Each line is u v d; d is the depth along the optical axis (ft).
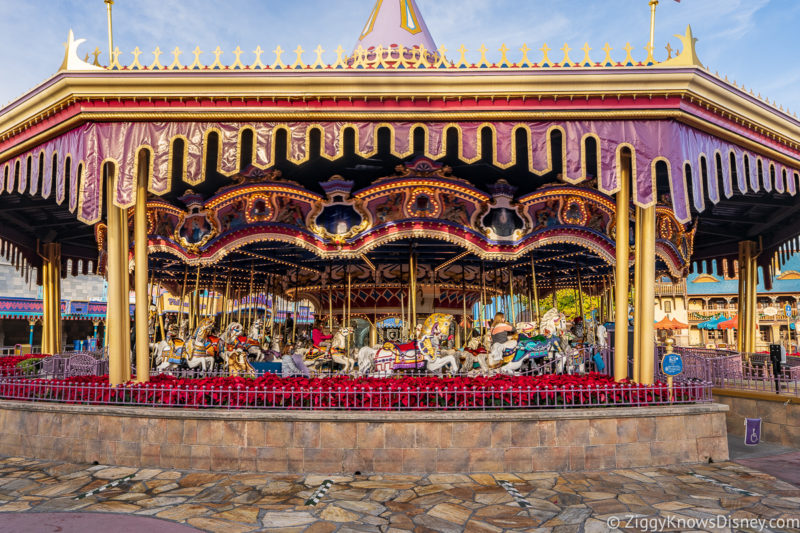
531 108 29.55
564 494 23.22
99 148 30.19
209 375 42.98
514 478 25.53
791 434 34.83
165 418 27.50
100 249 50.65
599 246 39.68
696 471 26.96
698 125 31.14
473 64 29.35
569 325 52.95
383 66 29.71
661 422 28.22
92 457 28.19
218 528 19.48
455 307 53.31
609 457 27.25
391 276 49.73
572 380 31.14
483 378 32.24
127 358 32.14
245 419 26.91
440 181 37.17
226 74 28.84
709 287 162.91
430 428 26.58
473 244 37.93
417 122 30.01
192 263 41.04
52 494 23.32
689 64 28.89
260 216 38.60
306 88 29.12
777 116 33.83
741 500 22.57
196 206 39.75
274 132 29.84
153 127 30.12
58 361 45.93
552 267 59.11
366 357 39.50
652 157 30.01
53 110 30.89
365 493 23.36
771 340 153.38
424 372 39.65
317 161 41.47
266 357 48.24
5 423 30.30
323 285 51.16
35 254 61.26
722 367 41.96
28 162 38.04
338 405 27.78
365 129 29.96
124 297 32.30
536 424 26.89
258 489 23.93
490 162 41.06
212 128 29.94
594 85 29.17
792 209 48.32
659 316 166.81
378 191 37.58
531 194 38.42
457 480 25.22
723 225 60.08
